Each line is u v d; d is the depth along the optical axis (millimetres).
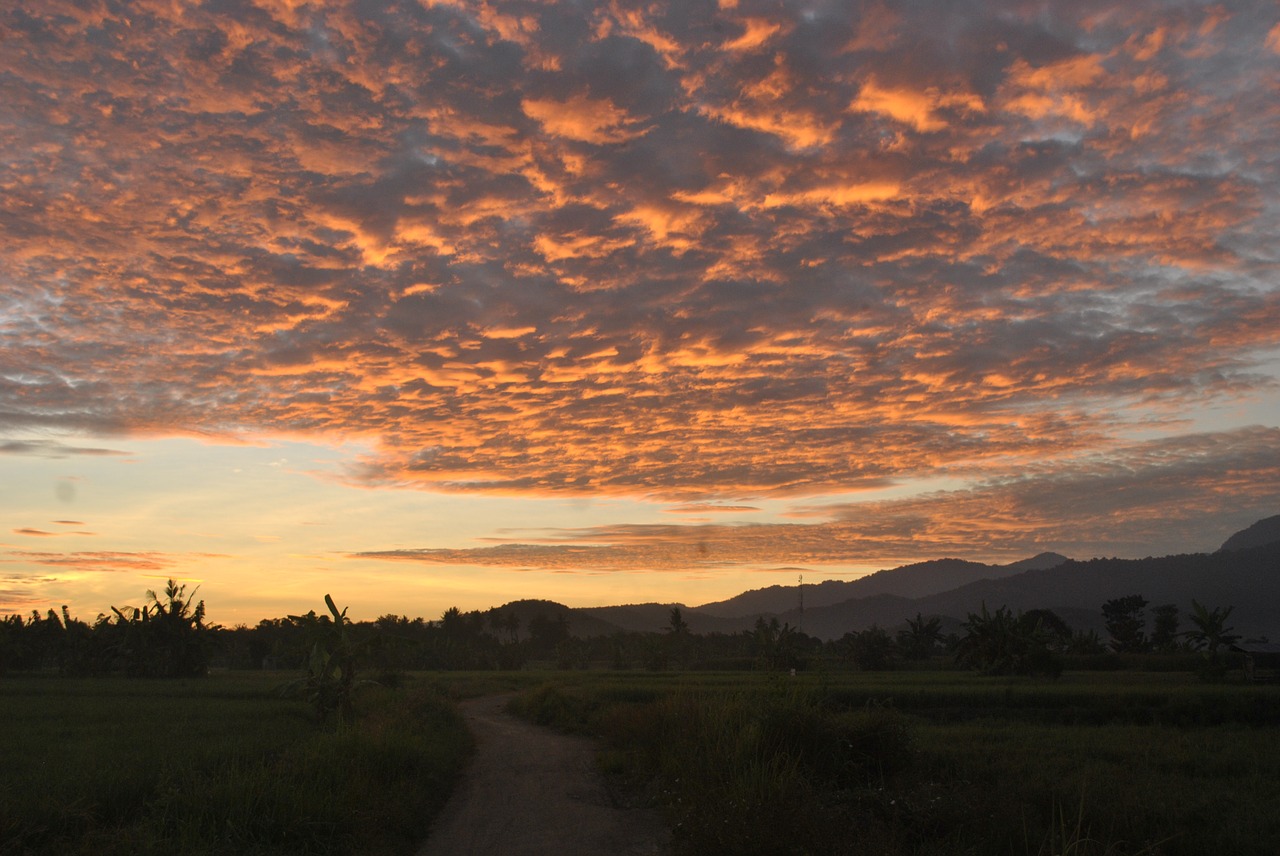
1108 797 13680
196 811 10305
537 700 36500
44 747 18172
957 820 11133
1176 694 38938
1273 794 15375
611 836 12336
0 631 67188
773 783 11078
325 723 24297
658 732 18141
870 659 87812
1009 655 62281
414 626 136750
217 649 68250
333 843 10133
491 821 13523
